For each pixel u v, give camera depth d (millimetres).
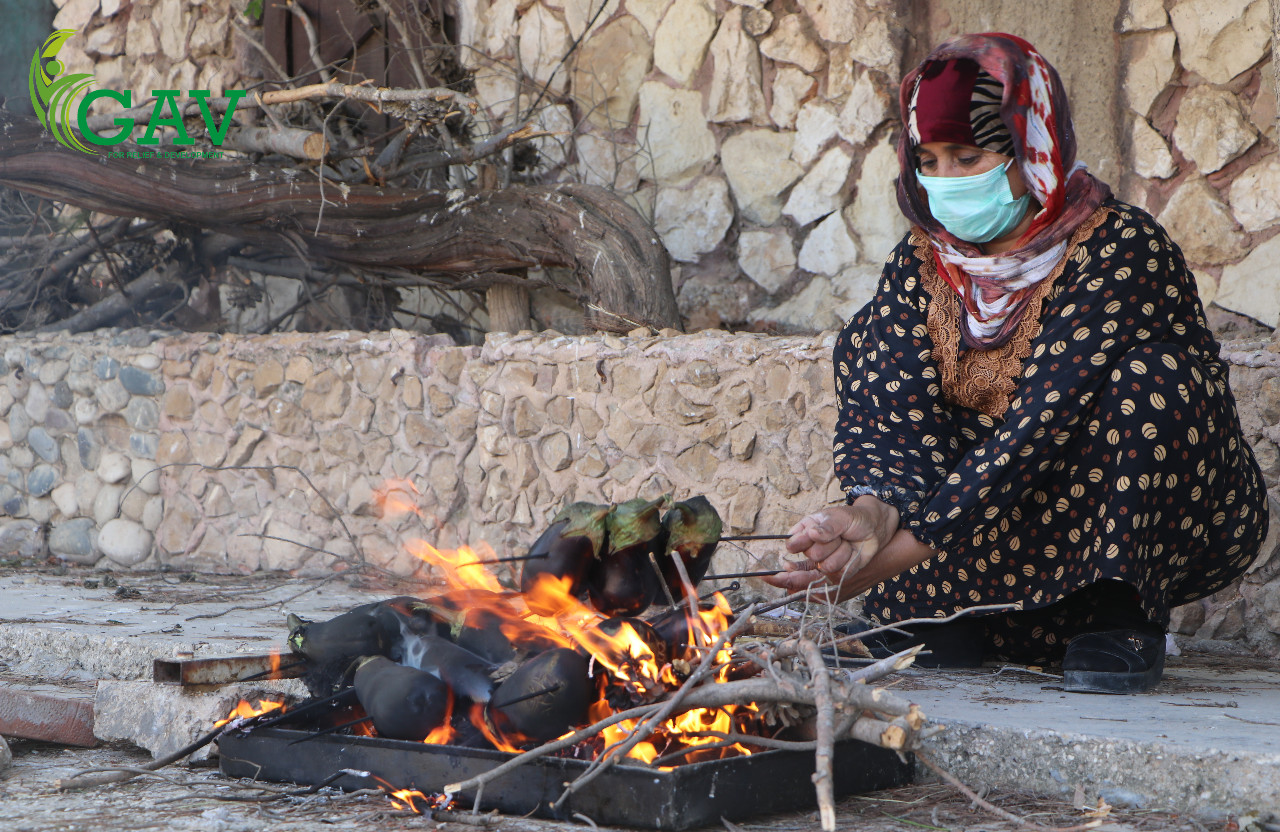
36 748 2568
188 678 2307
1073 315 2443
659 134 5613
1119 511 2424
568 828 1769
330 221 5406
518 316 5551
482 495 4672
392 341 4855
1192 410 2416
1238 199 4438
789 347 4047
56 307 6562
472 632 2152
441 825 1798
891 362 2662
